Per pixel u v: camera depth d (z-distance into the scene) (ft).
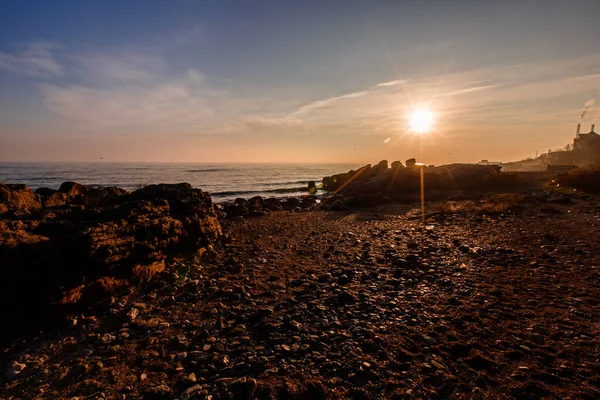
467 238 51.37
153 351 22.30
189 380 18.72
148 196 48.57
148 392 17.83
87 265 28.58
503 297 28.43
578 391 16.44
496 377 17.89
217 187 215.51
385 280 34.30
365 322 24.88
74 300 27.53
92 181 221.05
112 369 20.36
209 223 51.08
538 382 17.22
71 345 23.50
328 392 17.28
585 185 98.89
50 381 19.47
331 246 50.96
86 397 17.87
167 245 39.65
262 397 17.06
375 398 16.71
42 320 25.49
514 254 41.01
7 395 18.38
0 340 23.40
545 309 25.75
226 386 17.95
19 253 25.40
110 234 31.30
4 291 24.21
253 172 437.58
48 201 40.27
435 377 18.08
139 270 34.19
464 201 97.66
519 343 21.11
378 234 59.36
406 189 130.52
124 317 27.30
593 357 19.22
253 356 21.12
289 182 265.95
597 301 26.66
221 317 27.17
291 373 19.08
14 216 32.78
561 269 34.81
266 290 33.09
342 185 177.58
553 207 74.74
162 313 28.19
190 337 24.13
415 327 23.84
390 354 20.48
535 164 330.54
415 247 47.96
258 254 47.52
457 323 24.11
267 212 97.86
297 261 43.60
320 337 23.12
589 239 46.14
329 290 32.27
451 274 35.14
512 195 94.38
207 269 40.50
